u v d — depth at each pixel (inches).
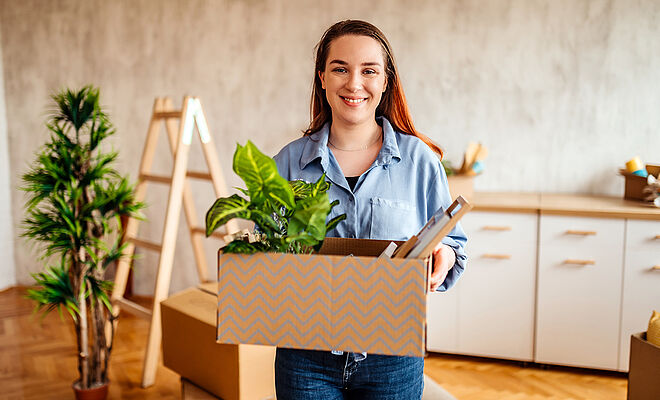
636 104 132.0
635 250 116.3
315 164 61.4
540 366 128.1
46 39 172.9
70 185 106.3
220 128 161.8
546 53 135.9
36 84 175.8
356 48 56.6
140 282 173.5
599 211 117.0
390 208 58.7
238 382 94.7
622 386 119.0
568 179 138.3
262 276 46.2
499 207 123.0
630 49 130.9
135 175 170.4
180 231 168.7
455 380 121.9
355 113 58.0
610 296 119.1
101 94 170.1
